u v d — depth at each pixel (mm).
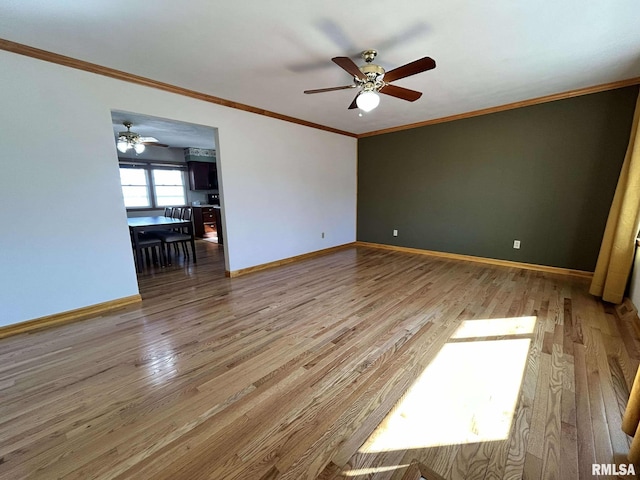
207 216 7387
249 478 1140
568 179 3580
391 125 4988
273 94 3332
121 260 2896
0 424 1427
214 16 1832
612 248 2748
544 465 1178
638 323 2275
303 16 1842
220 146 3566
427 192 4910
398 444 1287
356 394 1607
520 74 2840
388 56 2412
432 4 1733
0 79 2170
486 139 4148
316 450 1261
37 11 1757
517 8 1782
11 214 2303
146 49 2266
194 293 3238
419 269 4102
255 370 1832
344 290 3271
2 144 2223
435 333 2260
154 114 2961
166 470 1178
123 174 6738
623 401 1523
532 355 1951
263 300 3004
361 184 5859
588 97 3311
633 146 2607
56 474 1168
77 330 2402
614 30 2031
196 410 1504
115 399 1593
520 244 4070
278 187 4352
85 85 2545
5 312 2330
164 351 2062
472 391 1619
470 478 1127
